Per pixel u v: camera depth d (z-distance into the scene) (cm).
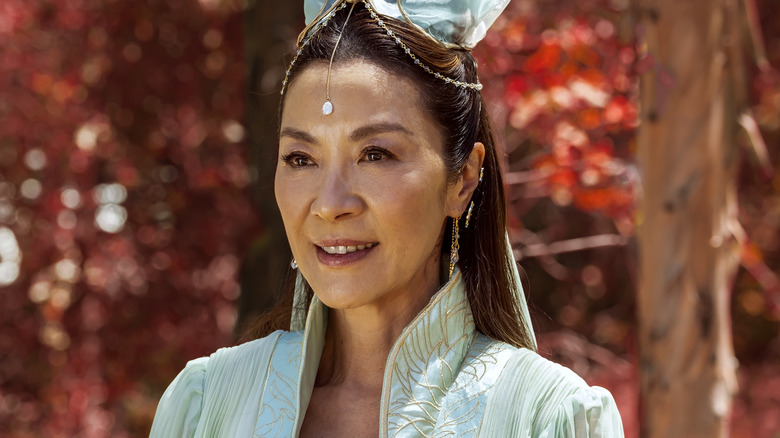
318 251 190
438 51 190
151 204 673
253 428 201
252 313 512
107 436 624
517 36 420
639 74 365
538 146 498
